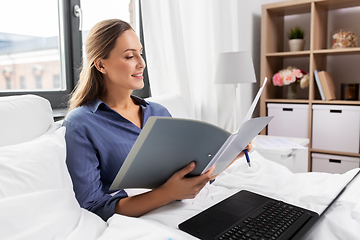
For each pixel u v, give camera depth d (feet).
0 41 4.72
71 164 2.96
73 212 2.37
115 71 3.34
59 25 5.43
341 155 8.13
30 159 2.35
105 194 3.10
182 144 2.31
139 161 2.35
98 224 2.46
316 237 2.40
